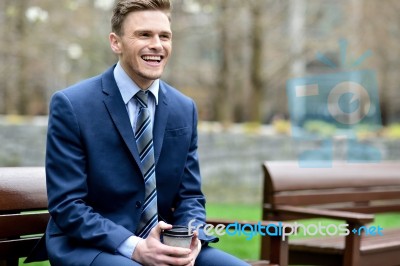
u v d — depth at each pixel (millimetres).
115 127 4551
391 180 7902
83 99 4531
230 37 18828
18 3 16812
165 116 4777
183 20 18031
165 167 4762
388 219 12547
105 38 17656
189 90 24031
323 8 21172
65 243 4410
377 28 20969
